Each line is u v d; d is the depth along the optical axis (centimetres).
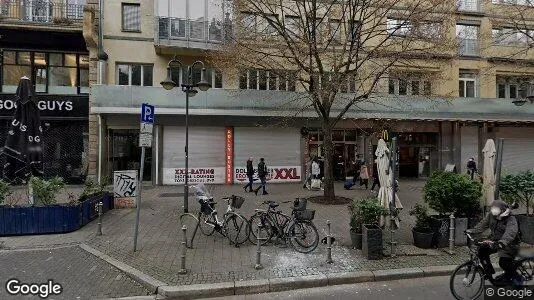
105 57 1672
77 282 549
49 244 735
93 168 1661
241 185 1723
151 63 1759
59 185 887
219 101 1669
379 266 603
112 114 1638
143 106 689
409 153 2077
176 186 1673
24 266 613
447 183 730
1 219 787
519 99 1670
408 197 1380
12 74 1664
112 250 689
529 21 2172
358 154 1889
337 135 1958
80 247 716
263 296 510
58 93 1700
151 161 1736
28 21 1581
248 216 991
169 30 1677
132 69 1755
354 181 1708
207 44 1719
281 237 733
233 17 1466
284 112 1725
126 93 1586
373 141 1950
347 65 1216
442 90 2023
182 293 502
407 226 874
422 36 1233
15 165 955
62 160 1680
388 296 505
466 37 2139
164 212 1045
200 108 1648
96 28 1673
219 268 589
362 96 1223
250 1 1227
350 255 660
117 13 1717
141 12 1748
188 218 961
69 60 1722
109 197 1080
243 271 576
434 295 507
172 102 1633
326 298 500
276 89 1819
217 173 1756
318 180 1553
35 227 801
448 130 2062
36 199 853
